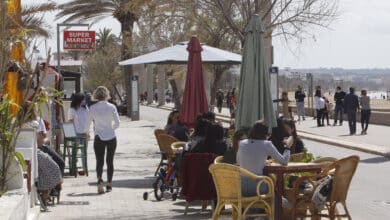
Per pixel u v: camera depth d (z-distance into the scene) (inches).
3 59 455.5
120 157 1031.6
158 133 688.4
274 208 444.8
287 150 453.4
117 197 625.6
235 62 793.6
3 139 433.4
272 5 1032.8
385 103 3036.4
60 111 919.7
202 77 731.4
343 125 1780.3
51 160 557.6
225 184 436.8
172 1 1154.0
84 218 522.3
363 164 941.2
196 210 553.3
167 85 4958.2
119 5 1692.9
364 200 617.9
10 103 438.3
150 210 557.3
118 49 3260.3
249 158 449.7
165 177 610.2
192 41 733.9
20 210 400.8
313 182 445.1
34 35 532.1
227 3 1023.6
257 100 597.0
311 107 2223.2
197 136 540.4
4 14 453.4
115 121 652.7
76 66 1439.5
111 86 3661.4
